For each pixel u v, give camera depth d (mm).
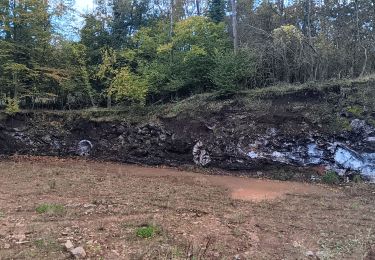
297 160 16172
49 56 22766
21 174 15242
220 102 18328
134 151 19516
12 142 21078
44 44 22547
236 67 18406
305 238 8523
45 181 13852
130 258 6922
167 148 18875
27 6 21859
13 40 21766
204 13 27359
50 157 20500
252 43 21344
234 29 21625
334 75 18922
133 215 9734
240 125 17438
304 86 16984
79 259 6742
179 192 12695
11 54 21422
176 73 20812
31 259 6672
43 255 6855
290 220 9875
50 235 7859
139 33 22766
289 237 8578
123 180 14648
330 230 9070
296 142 16234
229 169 17438
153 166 18828
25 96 21844
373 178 14672
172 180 15008
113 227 8641
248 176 16531
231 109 17859
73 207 10227
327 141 15711
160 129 19062
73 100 23656
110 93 20891
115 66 23078
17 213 9594
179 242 7805
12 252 6922
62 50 23156
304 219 9977
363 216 10250
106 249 7289
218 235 8453
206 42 20609
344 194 12992
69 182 13711
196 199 11859
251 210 10820
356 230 9086
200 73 20188
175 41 21141
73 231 8219
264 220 9836
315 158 15883
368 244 8148
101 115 20734
